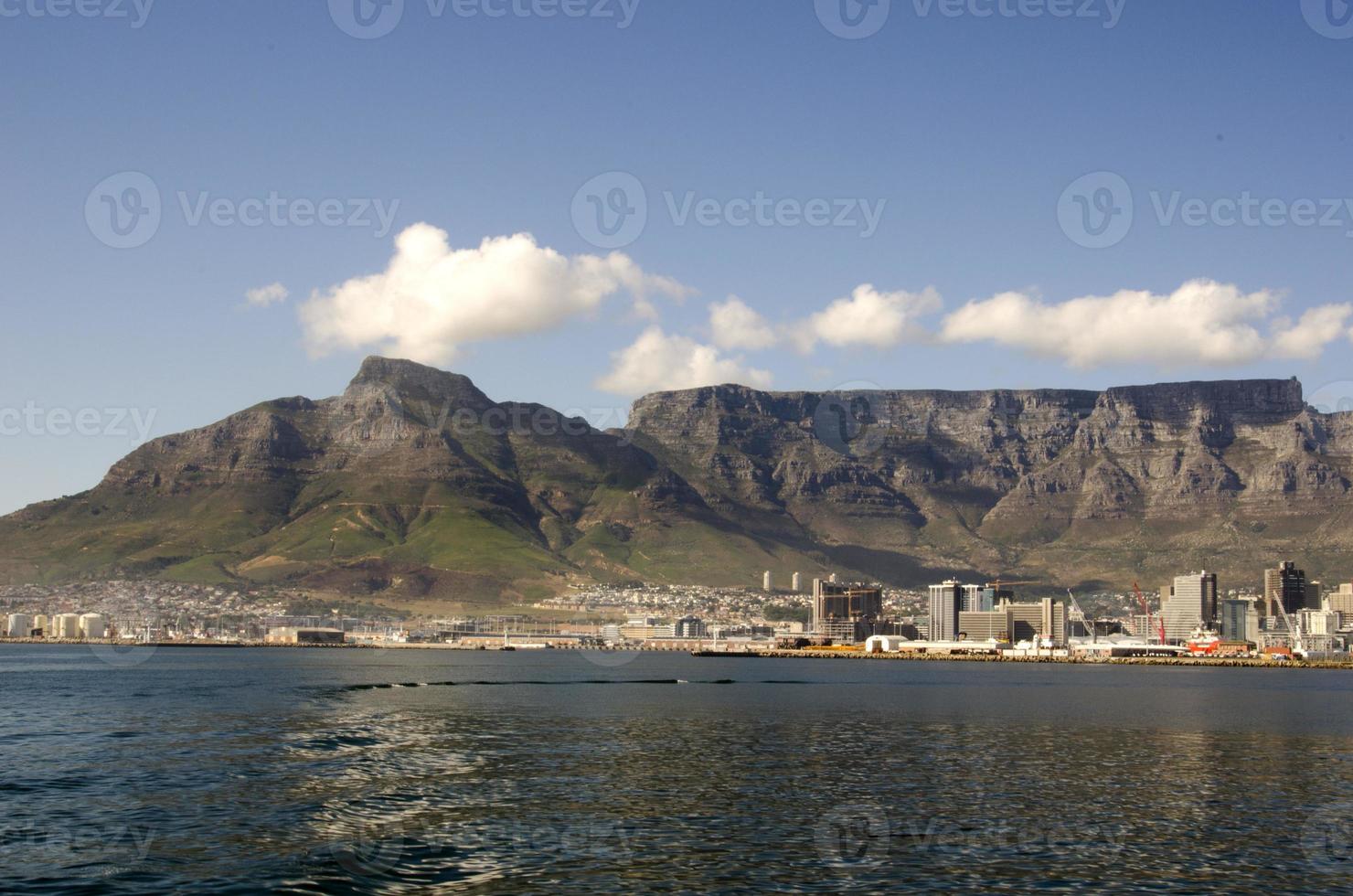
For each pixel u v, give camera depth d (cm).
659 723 18412
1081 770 13088
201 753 13388
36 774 11688
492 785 11419
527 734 16325
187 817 9531
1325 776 12769
